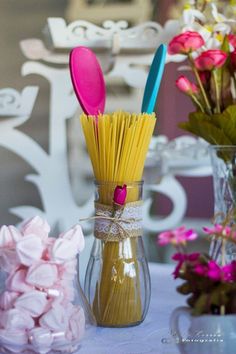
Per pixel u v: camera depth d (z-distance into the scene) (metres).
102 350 0.87
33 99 1.35
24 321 0.82
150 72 0.97
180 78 1.05
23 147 1.37
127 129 0.92
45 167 1.37
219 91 1.05
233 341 0.81
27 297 0.82
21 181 1.84
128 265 0.94
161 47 0.96
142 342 0.89
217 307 0.80
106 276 0.94
